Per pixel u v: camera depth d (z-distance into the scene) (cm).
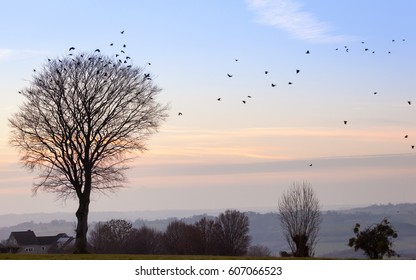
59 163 5291
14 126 5244
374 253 4641
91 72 5253
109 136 5319
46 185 5419
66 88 5184
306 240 5781
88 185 5259
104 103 5288
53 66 5256
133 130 5431
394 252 4628
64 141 5212
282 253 5891
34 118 5209
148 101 5466
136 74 5428
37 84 5206
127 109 5391
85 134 5234
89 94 5228
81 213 5225
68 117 5203
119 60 5400
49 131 5200
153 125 5525
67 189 5469
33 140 5250
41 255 4469
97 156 5288
